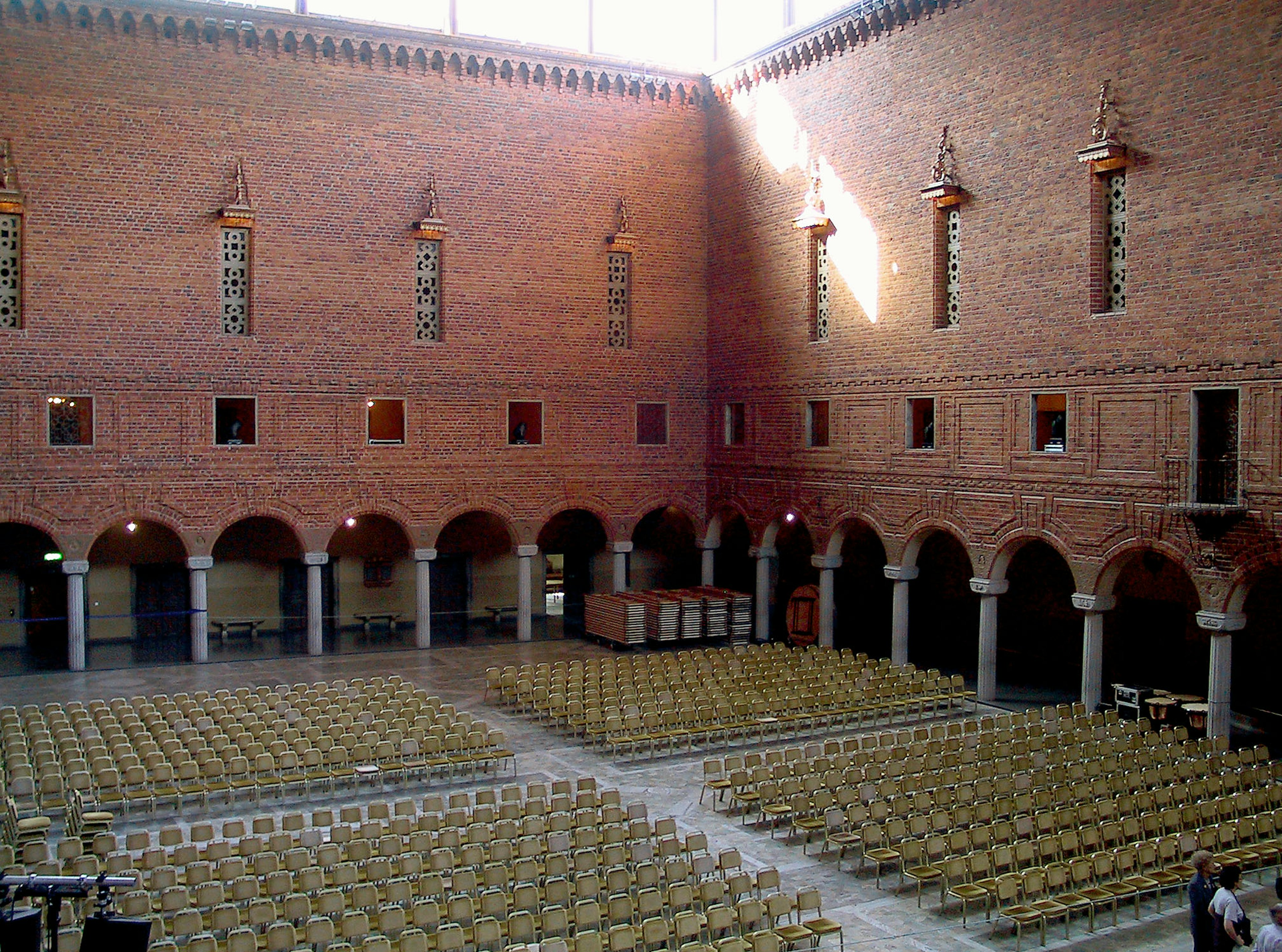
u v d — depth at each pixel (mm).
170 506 29531
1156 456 22641
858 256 29656
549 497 33656
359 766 19938
